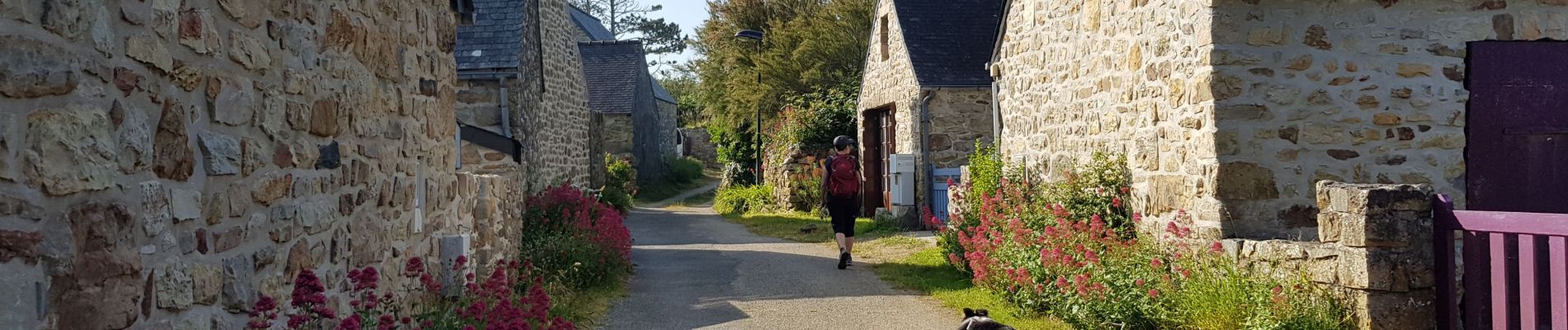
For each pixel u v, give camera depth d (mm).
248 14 3641
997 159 10742
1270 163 6070
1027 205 8750
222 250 3475
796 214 17625
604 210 10484
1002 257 7594
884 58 16484
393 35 5246
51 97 2580
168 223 3135
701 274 9516
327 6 4348
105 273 2801
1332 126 6109
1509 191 6137
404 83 5465
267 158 3811
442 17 6227
